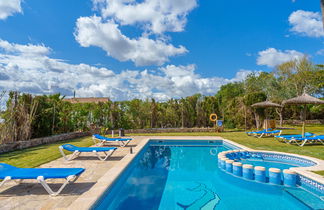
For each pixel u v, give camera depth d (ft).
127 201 14.89
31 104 38.22
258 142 36.76
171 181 19.62
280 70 95.30
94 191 13.04
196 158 29.94
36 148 31.37
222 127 59.98
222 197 15.69
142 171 23.18
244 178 20.33
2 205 11.29
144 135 52.80
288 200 14.94
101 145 33.14
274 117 94.84
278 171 18.37
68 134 44.50
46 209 10.82
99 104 62.18
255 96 62.28
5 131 32.19
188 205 14.21
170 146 40.09
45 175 12.67
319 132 53.01
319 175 16.24
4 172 13.32
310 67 89.97
